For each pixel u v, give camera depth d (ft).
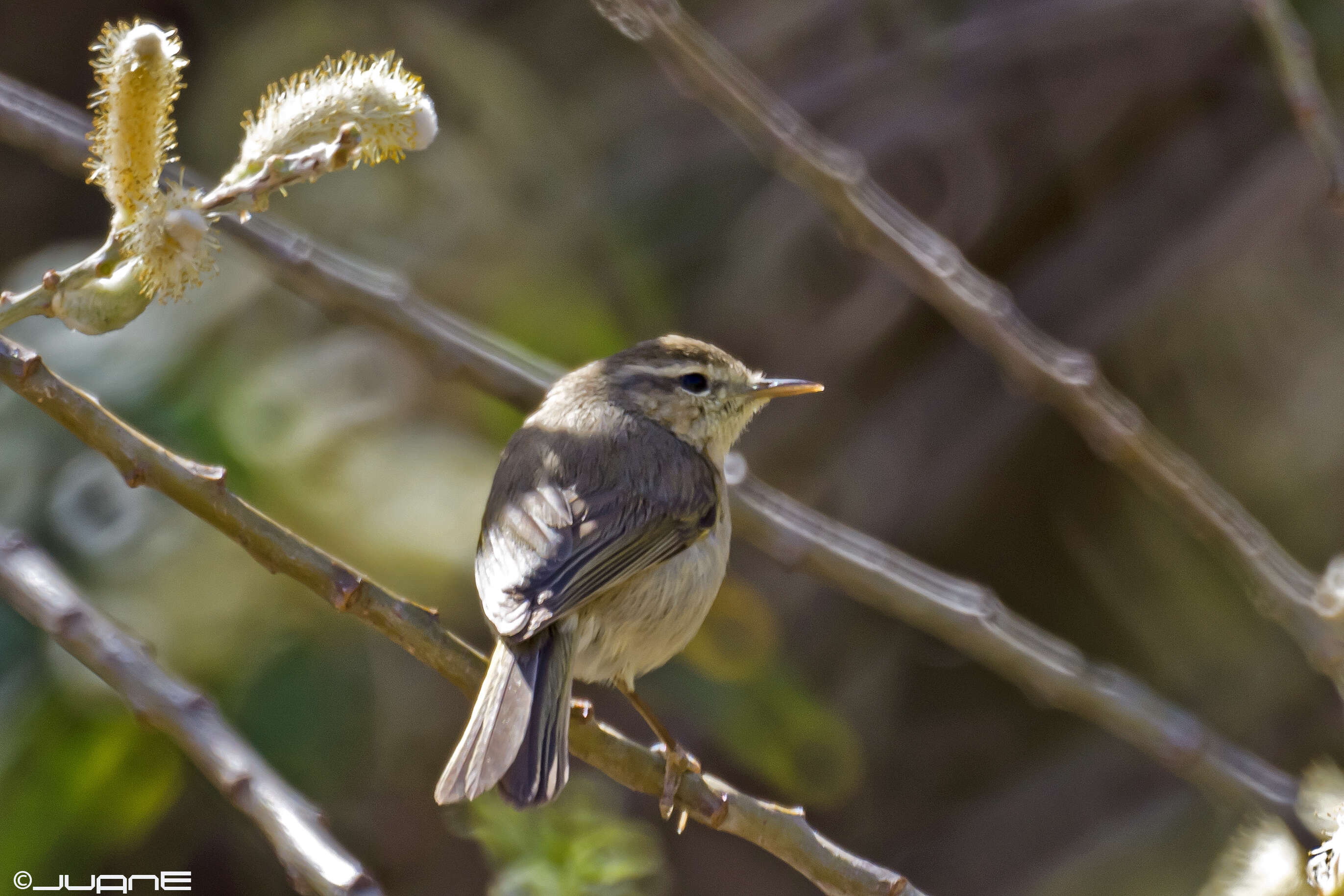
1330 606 21.71
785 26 44.14
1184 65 42.73
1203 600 43.14
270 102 14.70
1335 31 39.47
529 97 41.06
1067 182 43.75
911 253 25.14
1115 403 25.58
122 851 32.50
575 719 19.84
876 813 42.93
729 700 33.91
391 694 32.81
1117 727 26.91
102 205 40.75
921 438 43.96
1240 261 42.52
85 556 28.27
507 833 23.66
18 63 41.88
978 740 43.78
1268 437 42.45
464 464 31.07
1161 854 40.11
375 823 34.53
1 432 28.91
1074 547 44.19
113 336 30.27
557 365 34.58
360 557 29.63
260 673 29.25
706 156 43.62
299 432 30.25
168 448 29.12
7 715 27.35
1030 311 43.78
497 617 20.27
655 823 41.68
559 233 39.93
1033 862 42.04
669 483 23.35
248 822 35.73
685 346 26.48
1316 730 41.65
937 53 43.60
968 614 26.45
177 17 41.19
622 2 22.57
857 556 26.53
